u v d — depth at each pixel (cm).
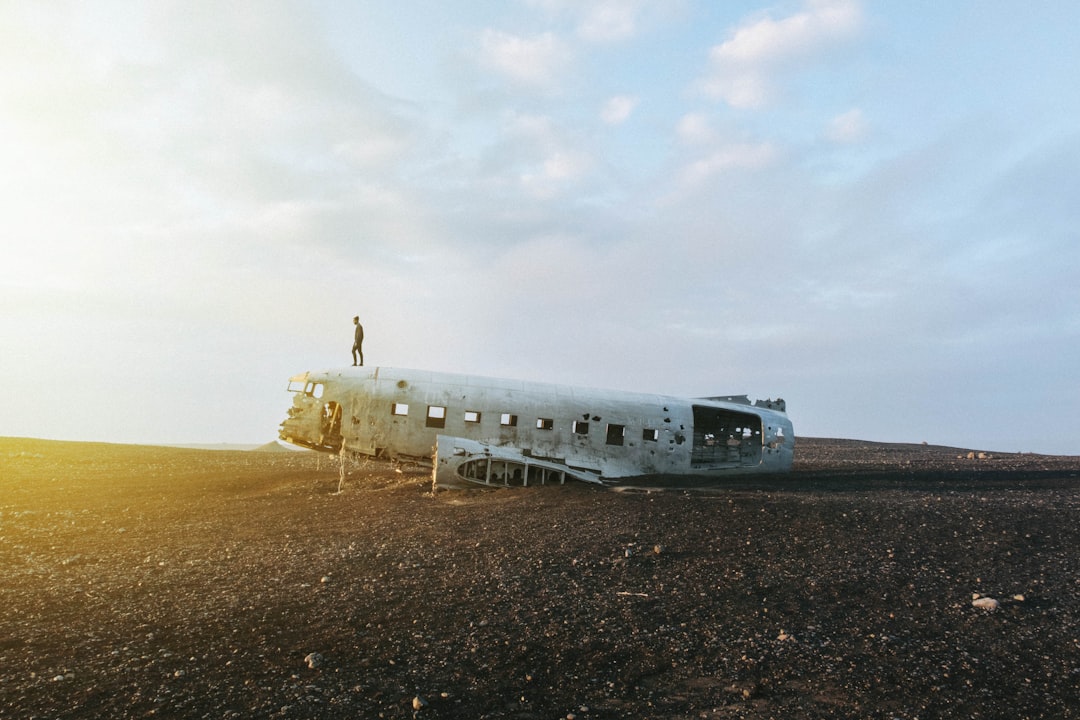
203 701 634
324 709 625
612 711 643
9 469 2575
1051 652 768
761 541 1241
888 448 4156
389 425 2133
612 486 1930
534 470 2050
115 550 1295
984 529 1304
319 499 1884
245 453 3594
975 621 866
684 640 807
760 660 754
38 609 912
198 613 889
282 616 876
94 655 743
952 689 686
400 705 638
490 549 1219
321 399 2158
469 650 770
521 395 2225
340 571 1094
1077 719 626
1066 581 1013
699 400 2450
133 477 2455
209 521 1599
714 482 2081
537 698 665
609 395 2341
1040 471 2309
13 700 629
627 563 1114
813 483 2031
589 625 849
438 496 1823
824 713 641
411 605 920
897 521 1367
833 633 831
